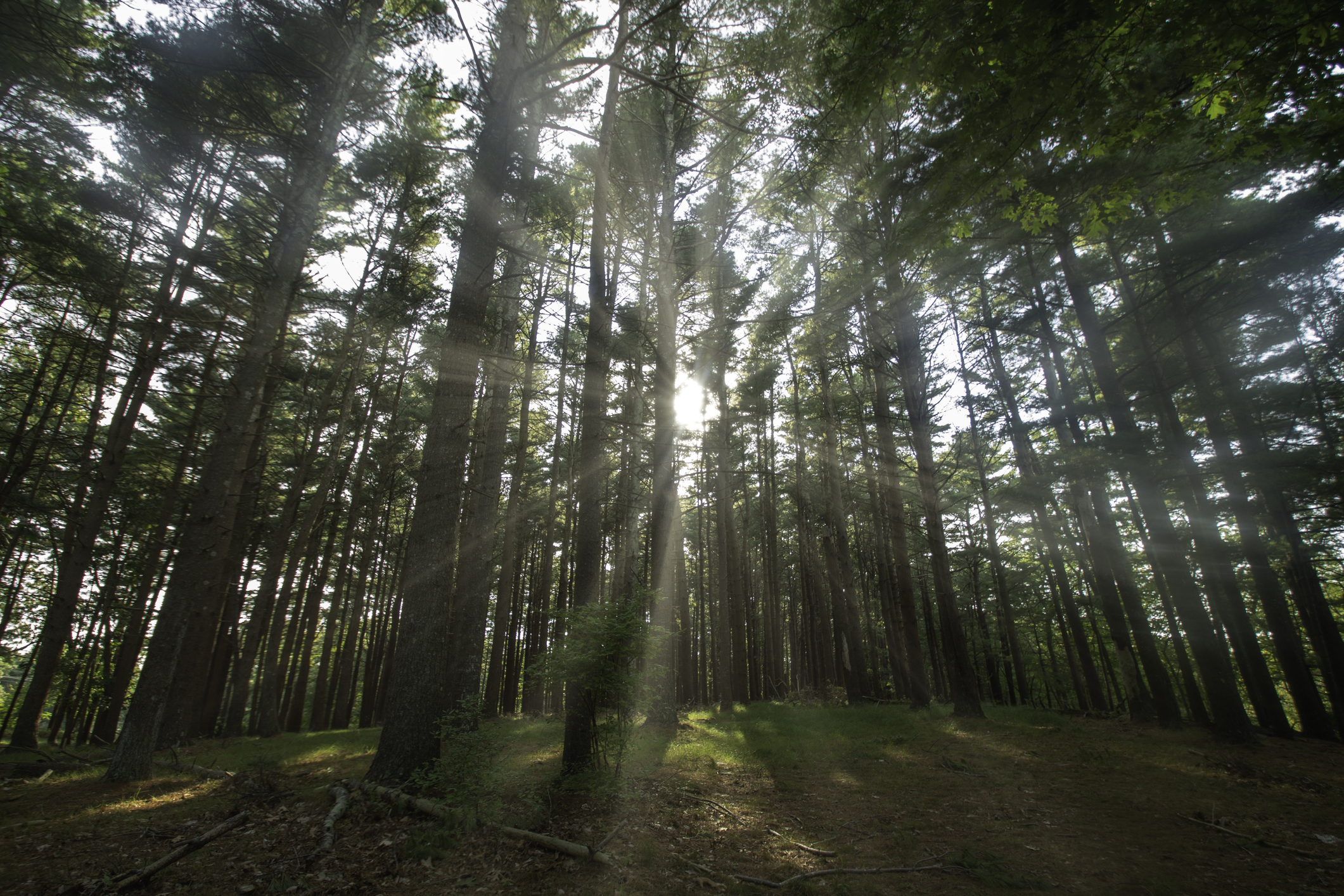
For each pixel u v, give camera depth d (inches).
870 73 202.1
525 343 668.7
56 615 492.1
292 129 451.5
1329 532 517.0
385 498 928.9
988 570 999.0
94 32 370.0
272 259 517.0
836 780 306.7
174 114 416.8
